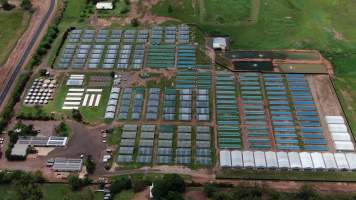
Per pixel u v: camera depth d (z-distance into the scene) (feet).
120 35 530.68
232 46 510.17
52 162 384.88
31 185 352.08
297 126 415.23
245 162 377.71
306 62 484.74
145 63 488.44
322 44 508.12
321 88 453.17
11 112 430.20
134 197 350.02
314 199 330.95
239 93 450.30
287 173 372.99
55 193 360.89
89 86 461.78
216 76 470.39
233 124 418.31
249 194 338.54
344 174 370.94
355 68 474.49
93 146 399.85
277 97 444.55
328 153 386.11
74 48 513.86
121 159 385.29
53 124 421.18
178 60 490.90
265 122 419.54
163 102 442.09
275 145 397.39
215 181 368.07
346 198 335.47
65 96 450.30
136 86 460.55
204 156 387.14
